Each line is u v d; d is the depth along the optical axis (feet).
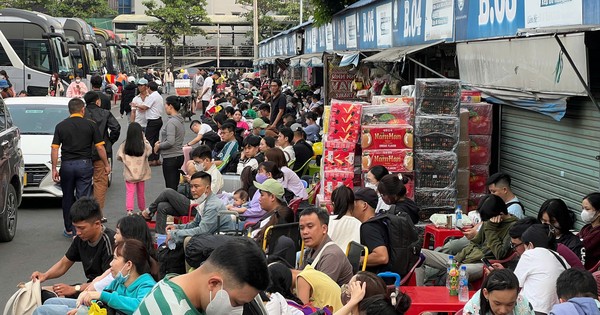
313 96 83.97
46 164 50.11
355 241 27.09
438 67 57.47
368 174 34.81
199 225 32.35
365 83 71.46
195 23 265.34
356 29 73.41
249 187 39.06
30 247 40.55
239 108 78.54
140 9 297.53
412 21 53.83
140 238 23.07
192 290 12.84
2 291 32.71
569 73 31.48
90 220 25.27
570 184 34.78
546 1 32.78
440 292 25.20
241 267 12.62
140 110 65.36
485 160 40.45
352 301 18.97
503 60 38.09
